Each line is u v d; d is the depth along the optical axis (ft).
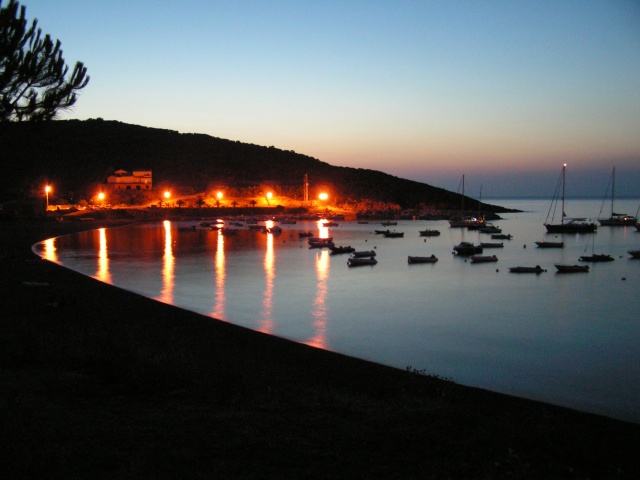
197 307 115.24
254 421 32.71
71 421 30.17
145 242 262.88
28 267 138.31
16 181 350.43
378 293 139.64
